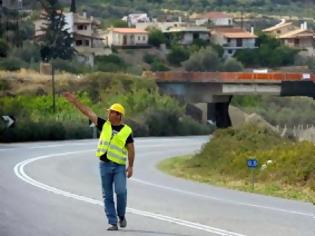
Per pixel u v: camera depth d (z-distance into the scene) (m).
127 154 24.72
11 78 142.25
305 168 43.03
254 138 57.66
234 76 149.00
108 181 23.03
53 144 87.19
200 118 162.25
